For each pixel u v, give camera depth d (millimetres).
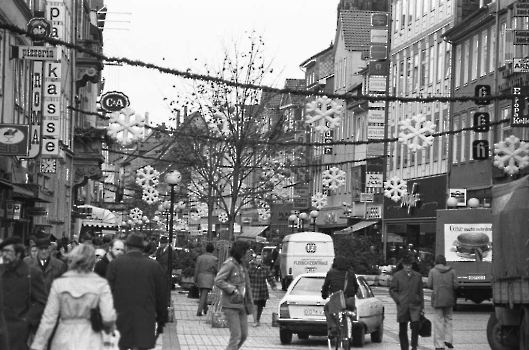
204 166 61719
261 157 61750
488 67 69875
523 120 42000
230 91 60000
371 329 30172
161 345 28188
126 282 17000
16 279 17094
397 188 54062
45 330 13852
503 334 26453
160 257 39219
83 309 13914
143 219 101188
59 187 63344
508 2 65938
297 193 114625
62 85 59812
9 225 42438
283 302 29938
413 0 89000
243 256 22969
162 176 72062
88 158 71812
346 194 107312
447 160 77750
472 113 72938
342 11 115312
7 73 41656
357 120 104812
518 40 47094
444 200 78438
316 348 29188
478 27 71875
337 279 26438
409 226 86562
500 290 25828
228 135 59125
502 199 25922
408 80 89562
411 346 27734
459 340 32531
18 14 43656
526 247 23922
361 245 73562
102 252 28734
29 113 48844
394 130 92688
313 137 112875
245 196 62531
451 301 28641
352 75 105938
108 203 131000
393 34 94750
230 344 22641
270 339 31844
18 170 43281
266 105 62406
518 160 43281
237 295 22484
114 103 30344
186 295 53094
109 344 15258
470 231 46281
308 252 57875
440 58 81375
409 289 27359
